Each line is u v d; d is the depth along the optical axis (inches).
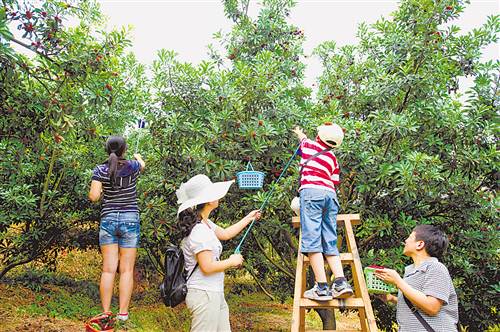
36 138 197.5
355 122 242.4
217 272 125.1
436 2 256.1
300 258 138.2
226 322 128.6
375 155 236.4
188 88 254.8
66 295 323.0
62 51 188.7
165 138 258.8
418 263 118.3
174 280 125.8
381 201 257.1
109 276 163.8
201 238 123.1
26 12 181.0
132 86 299.9
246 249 313.3
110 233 165.3
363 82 285.7
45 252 356.2
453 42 270.8
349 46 302.2
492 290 261.7
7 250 299.6
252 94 255.8
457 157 236.2
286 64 306.7
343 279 125.4
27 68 181.0
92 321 158.4
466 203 245.3
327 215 140.4
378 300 285.1
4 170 248.5
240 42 332.2
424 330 109.1
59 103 187.3
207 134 239.0
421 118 245.6
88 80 193.3
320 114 282.2
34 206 287.3
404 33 268.7
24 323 250.7
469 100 248.8
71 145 290.5
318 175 142.0
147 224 257.8
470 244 254.8
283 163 254.2
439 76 247.8
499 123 242.5
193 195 134.6
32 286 325.1
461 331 283.6
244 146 250.5
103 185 168.9
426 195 239.6
